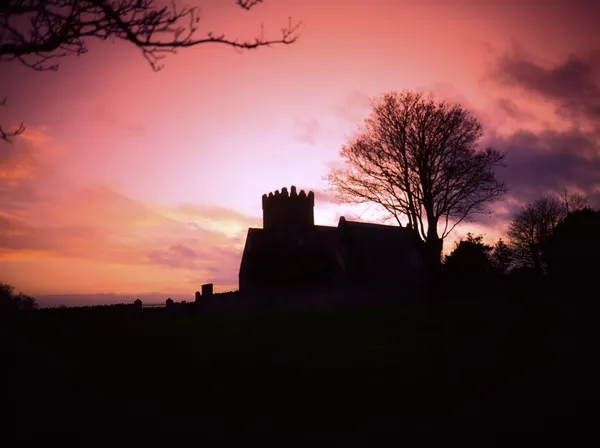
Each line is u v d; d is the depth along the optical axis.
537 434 9.49
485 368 16.34
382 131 58.94
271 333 27.95
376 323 32.66
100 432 10.05
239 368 16.97
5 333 26.55
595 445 8.85
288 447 9.17
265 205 65.62
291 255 57.69
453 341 23.78
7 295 37.28
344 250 61.00
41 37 7.98
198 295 50.75
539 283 54.88
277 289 54.53
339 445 9.26
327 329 29.92
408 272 61.88
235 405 12.15
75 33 7.99
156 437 9.75
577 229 51.94
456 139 56.44
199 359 18.67
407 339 25.09
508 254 90.44
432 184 56.31
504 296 52.56
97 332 27.92
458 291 58.19
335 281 56.44
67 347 21.61
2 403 12.20
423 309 41.25
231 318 37.28
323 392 13.46
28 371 16.20
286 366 17.28
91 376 15.52
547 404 11.49
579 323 26.72
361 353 20.23
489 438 9.38
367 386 14.11
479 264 63.97
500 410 11.21
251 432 10.05
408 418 10.87
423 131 56.66
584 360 16.77
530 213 88.19
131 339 24.73
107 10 7.79
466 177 55.53
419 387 13.85
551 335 23.47
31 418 10.98
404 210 59.12
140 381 14.89
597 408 10.99
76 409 11.72
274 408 11.85
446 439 9.40
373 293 57.34
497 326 28.72
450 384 14.10
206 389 13.86
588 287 45.44
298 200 65.25
